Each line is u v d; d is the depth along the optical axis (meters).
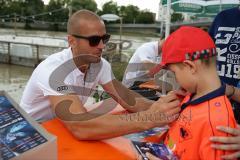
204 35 1.48
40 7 57.47
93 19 2.34
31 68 24.11
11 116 1.43
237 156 1.36
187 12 6.15
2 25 55.59
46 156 1.29
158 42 3.63
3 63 25.48
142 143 1.63
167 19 4.95
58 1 54.75
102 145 1.69
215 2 6.06
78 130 1.75
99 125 1.73
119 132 1.72
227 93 1.80
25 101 2.53
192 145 1.46
